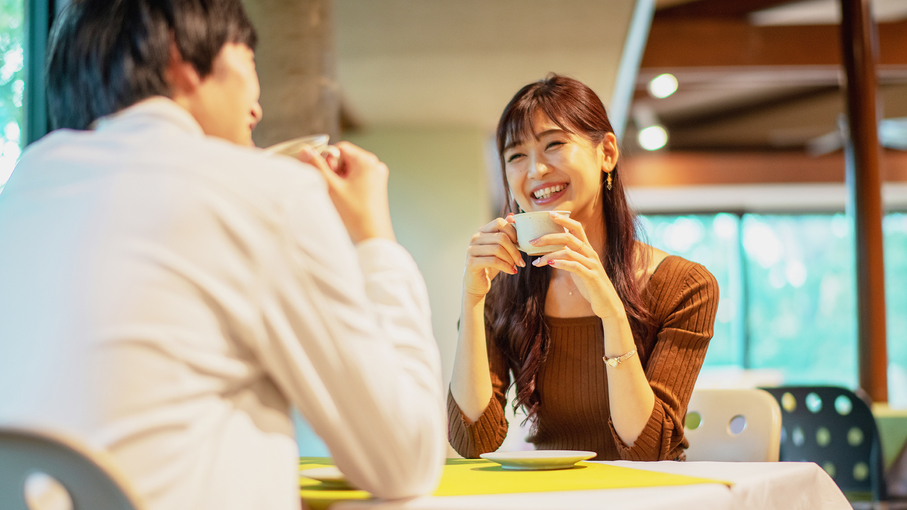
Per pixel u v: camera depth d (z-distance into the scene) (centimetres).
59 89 90
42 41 253
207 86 89
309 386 76
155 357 70
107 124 85
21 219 79
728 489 99
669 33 670
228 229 74
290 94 326
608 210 187
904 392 1088
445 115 645
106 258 72
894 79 770
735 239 1099
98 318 70
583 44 495
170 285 71
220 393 75
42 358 71
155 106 85
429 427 81
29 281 75
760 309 1101
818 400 301
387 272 88
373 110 627
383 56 510
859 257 464
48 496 72
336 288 76
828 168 961
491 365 184
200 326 72
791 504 113
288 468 77
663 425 154
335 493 97
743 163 969
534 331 182
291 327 75
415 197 679
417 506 82
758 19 690
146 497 68
